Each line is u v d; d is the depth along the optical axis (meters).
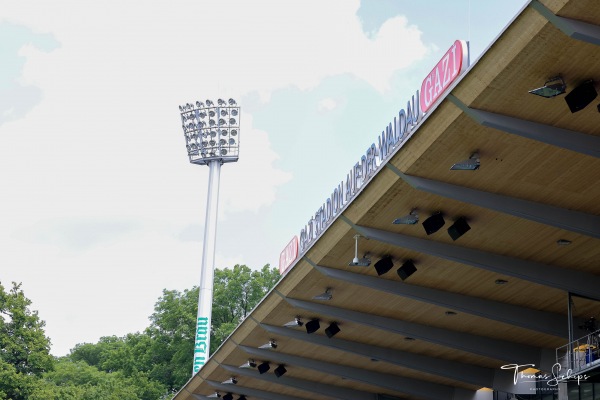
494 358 35.12
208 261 82.38
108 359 105.81
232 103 87.19
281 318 38.38
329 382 47.06
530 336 34.00
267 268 97.62
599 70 18.36
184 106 87.62
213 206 84.81
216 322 95.56
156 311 103.69
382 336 37.94
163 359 99.56
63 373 99.25
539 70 18.69
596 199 23.44
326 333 37.16
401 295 31.59
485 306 31.41
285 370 44.84
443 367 39.16
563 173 22.44
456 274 29.89
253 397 53.53
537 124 20.53
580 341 30.92
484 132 21.39
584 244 25.98
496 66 19.16
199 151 86.75
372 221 27.45
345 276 31.59
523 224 25.47
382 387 43.19
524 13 17.84
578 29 17.11
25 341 72.88
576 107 18.50
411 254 29.12
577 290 27.72
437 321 34.69
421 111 23.14
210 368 49.88
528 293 30.09
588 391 31.70
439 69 22.02
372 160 27.61
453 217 26.08
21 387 70.00
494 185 23.73
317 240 30.45
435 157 23.05
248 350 43.66
